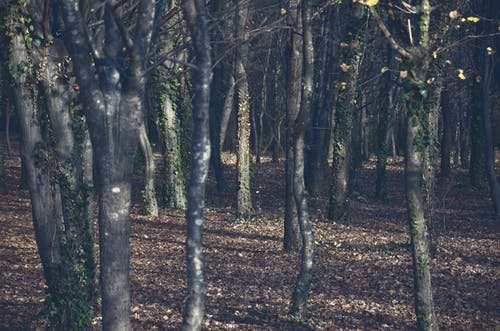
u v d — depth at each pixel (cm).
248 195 2534
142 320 1250
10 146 4869
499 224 2442
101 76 769
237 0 1550
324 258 1828
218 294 1452
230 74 3344
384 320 1260
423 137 1002
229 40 1301
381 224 2436
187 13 739
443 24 1379
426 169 1788
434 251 1811
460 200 3120
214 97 3453
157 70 2642
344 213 2452
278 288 1512
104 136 768
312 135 3209
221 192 3397
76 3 750
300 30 1680
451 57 2506
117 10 725
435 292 1449
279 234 2252
